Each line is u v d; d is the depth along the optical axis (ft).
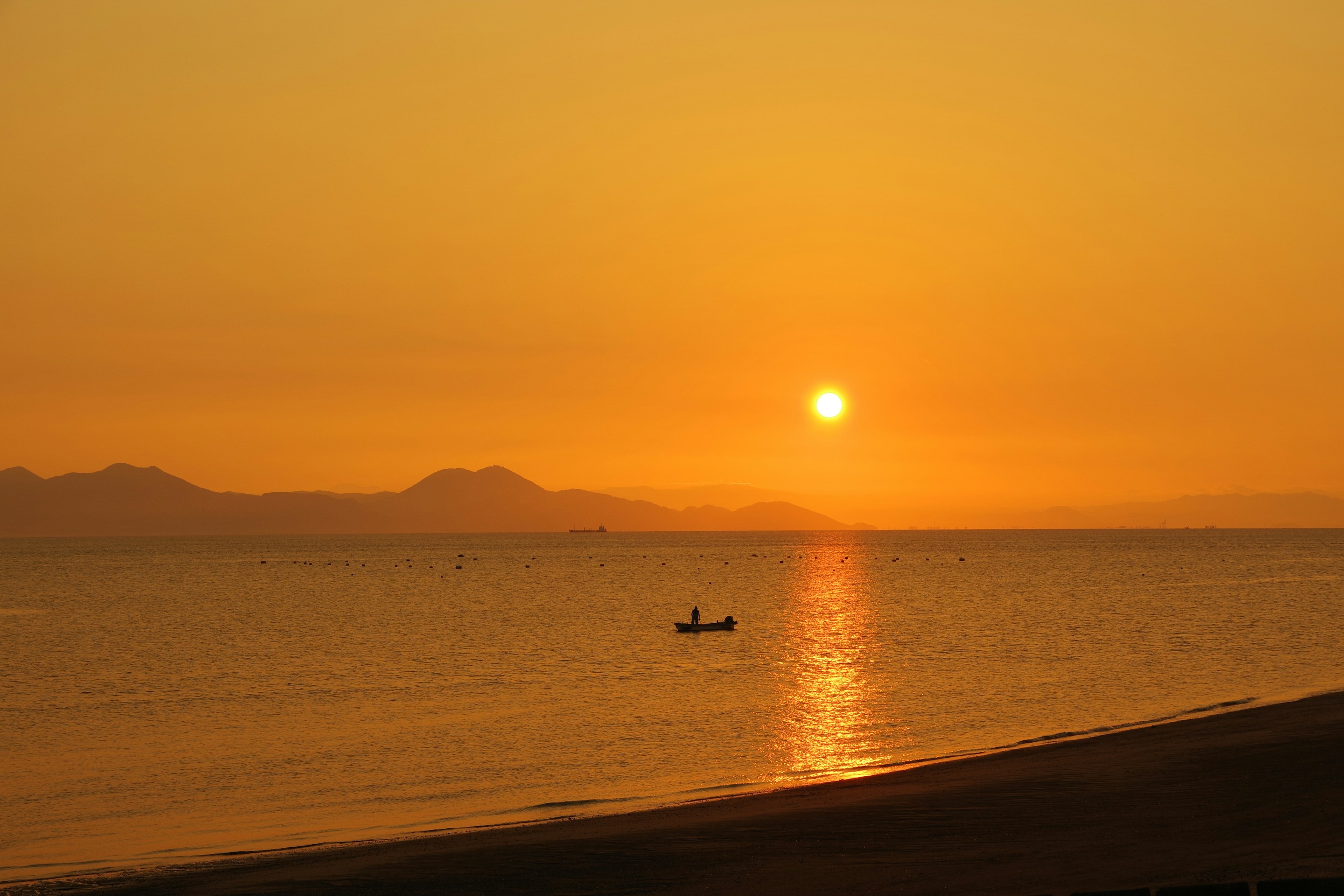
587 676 153.58
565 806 77.41
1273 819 55.52
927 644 190.80
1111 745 83.56
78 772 93.50
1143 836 54.08
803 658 171.94
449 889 52.21
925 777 76.33
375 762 95.61
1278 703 104.88
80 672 166.40
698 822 65.05
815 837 58.75
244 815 78.33
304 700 134.62
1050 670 149.28
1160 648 175.11
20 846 70.33
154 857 65.92
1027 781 70.64
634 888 51.06
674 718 115.85
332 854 62.34
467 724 114.21
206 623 254.27
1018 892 45.88
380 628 239.30
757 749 98.12
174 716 123.34
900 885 48.52
